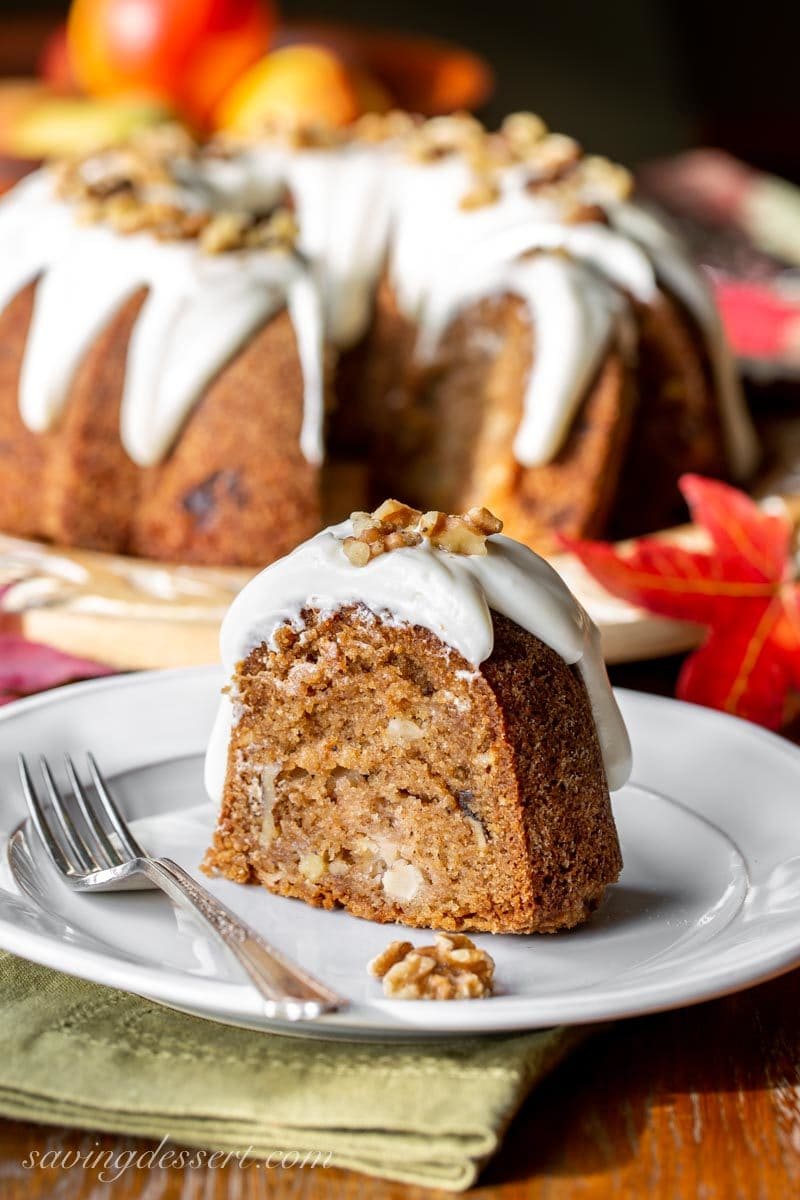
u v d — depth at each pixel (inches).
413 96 53.4
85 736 26.5
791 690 30.0
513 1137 21.5
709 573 29.2
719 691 28.6
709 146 78.1
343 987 22.9
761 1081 22.2
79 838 24.7
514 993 22.9
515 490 34.2
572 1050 22.3
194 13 46.9
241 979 22.8
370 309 36.4
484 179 36.3
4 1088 21.6
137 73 47.6
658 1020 22.9
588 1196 21.0
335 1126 21.1
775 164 75.5
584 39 81.4
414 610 24.1
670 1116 21.8
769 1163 21.3
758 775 25.9
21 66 61.5
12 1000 22.5
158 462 33.1
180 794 26.0
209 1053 21.9
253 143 39.3
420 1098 21.3
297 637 24.5
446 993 22.5
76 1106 21.5
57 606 29.8
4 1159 21.4
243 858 24.8
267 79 47.6
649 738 26.5
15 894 23.7
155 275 33.2
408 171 36.9
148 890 24.1
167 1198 21.1
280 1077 21.6
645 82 81.0
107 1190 21.1
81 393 33.1
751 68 81.4
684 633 29.5
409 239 36.2
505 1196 21.0
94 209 34.2
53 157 43.2
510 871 24.0
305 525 33.2
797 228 57.4
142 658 29.4
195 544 33.2
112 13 47.3
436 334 35.4
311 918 24.3
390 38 54.8
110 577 31.4
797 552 29.7
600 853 24.3
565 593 24.7
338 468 36.4
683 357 34.9
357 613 24.3
